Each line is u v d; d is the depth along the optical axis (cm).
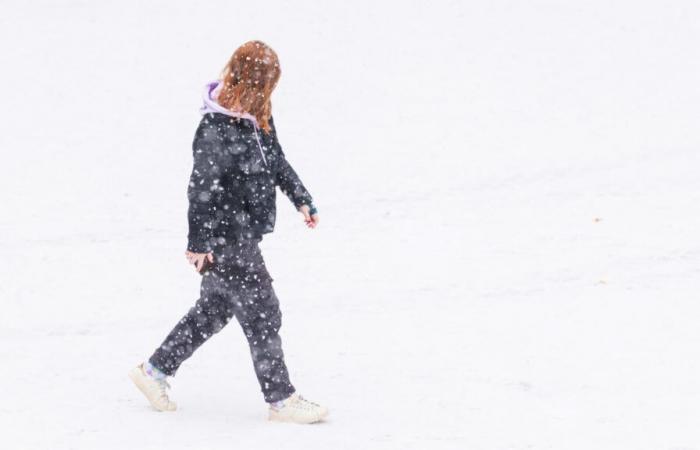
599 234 3148
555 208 3494
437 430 1619
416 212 3506
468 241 3125
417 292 2614
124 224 3434
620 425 1641
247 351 2117
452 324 2314
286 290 2655
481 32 6894
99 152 4459
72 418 1655
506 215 3428
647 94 5394
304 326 2320
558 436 1588
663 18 7281
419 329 2278
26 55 6222
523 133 4691
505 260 2898
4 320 2408
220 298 1641
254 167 1592
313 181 3988
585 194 3669
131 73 5894
